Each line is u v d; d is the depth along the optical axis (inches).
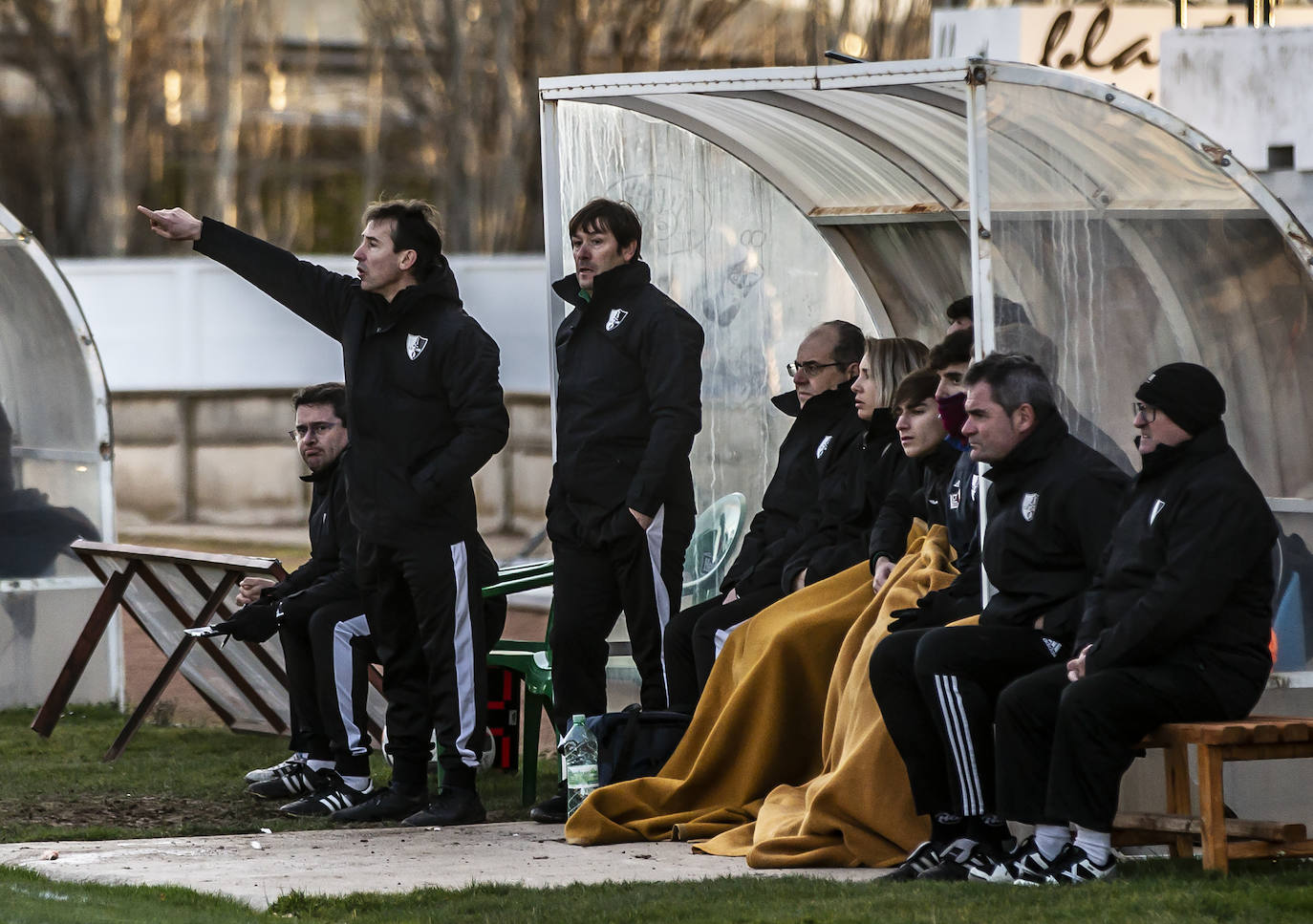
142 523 3117.6
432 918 710.5
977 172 864.9
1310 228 1147.9
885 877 791.7
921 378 942.4
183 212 1029.8
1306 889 703.1
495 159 5172.2
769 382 1263.5
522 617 2126.0
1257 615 762.8
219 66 5743.1
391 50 5689.0
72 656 1327.5
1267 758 757.3
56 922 687.7
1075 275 882.1
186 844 930.7
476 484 2984.7
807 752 956.0
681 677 1041.5
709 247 1239.5
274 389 3193.9
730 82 1035.3
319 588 1074.7
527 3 4980.3
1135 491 775.1
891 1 3991.1
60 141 5620.1
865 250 1240.2
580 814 925.8
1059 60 1529.3
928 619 870.4
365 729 1064.8
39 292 1454.2
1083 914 677.9
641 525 1011.9
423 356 993.5
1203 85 1178.6
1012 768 765.9
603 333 1039.0
